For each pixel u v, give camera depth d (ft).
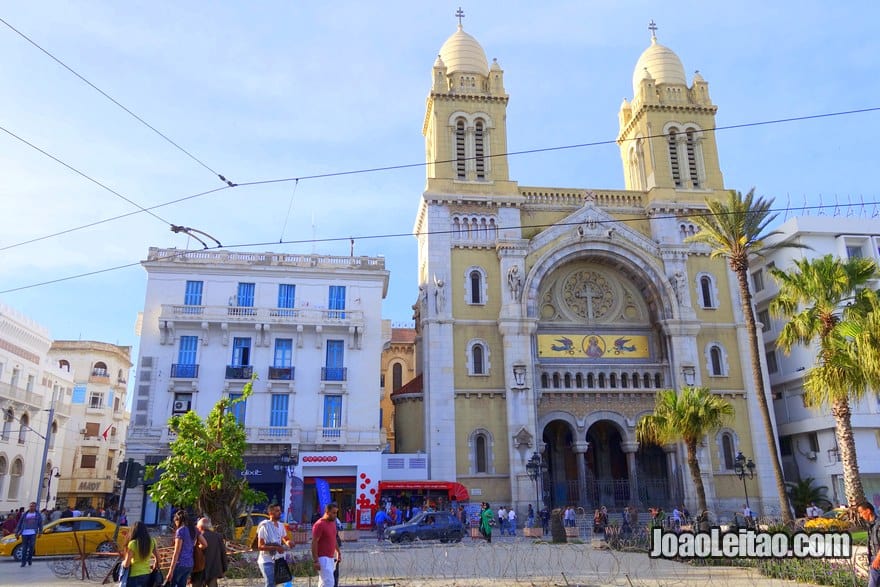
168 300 156.66
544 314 183.42
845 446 100.83
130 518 143.02
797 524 96.22
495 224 182.09
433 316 170.81
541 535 135.33
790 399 192.13
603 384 177.78
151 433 146.61
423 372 173.47
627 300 188.24
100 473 253.44
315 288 162.91
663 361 180.55
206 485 79.46
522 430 162.50
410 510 150.30
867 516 49.47
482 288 176.55
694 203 190.29
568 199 192.13
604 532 117.39
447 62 201.16
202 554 51.08
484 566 79.25
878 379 88.48
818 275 105.09
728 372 180.55
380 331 161.79
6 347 179.73
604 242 183.52
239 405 151.12
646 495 175.94
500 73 198.49
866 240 193.06
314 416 153.69
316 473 148.25
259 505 144.46
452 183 183.83
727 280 188.24
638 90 209.15
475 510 156.87
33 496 200.54
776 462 110.63
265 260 164.14
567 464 184.85
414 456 159.12
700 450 170.50
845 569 62.28
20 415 188.85
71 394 230.07
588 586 63.57
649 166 197.06
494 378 170.30
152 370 150.71
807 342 106.11
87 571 75.72
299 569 71.31
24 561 87.04
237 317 154.92
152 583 52.54
